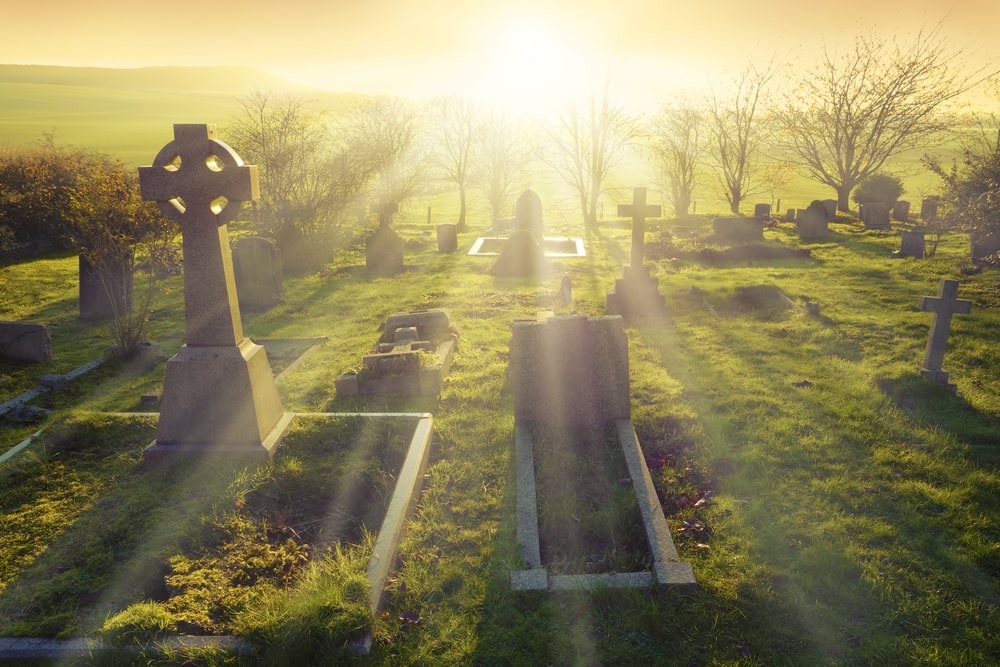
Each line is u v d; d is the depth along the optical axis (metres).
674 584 4.52
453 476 6.27
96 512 5.48
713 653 3.99
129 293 11.95
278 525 5.37
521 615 4.34
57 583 4.59
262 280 14.09
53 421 7.21
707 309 12.82
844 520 5.34
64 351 11.16
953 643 4.03
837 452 6.58
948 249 19.89
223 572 4.75
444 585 4.67
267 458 6.27
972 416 7.39
